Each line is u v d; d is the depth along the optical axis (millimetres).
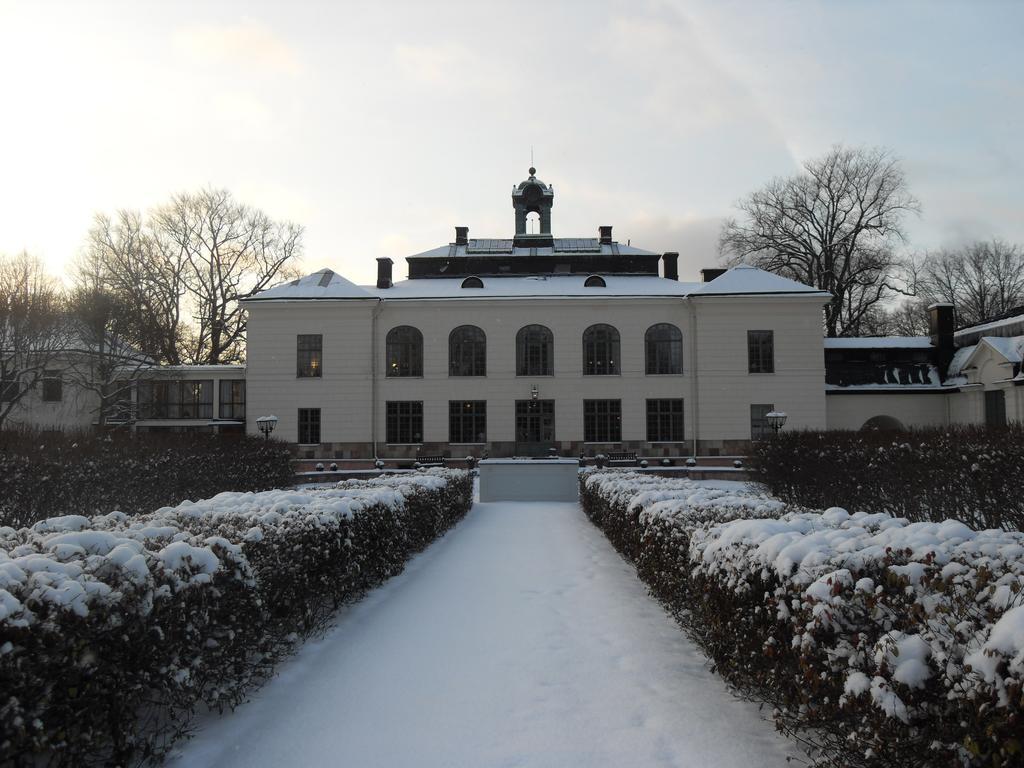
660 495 9867
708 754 4172
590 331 41125
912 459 14039
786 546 4586
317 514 7223
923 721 3109
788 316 40125
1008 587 3260
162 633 4043
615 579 9570
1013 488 11516
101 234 47625
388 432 40938
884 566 3924
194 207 53625
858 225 52656
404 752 4254
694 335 40406
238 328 55812
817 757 4020
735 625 5008
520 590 8930
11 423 30266
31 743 3197
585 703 5008
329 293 41312
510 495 24141
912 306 66438
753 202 55531
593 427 40625
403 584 9438
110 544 4742
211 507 7805
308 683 5492
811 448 18875
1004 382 33000
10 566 3666
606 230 50062
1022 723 2643
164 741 4355
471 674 5660
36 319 31422
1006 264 60406
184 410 41969
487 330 41188
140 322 46844
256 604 5223
